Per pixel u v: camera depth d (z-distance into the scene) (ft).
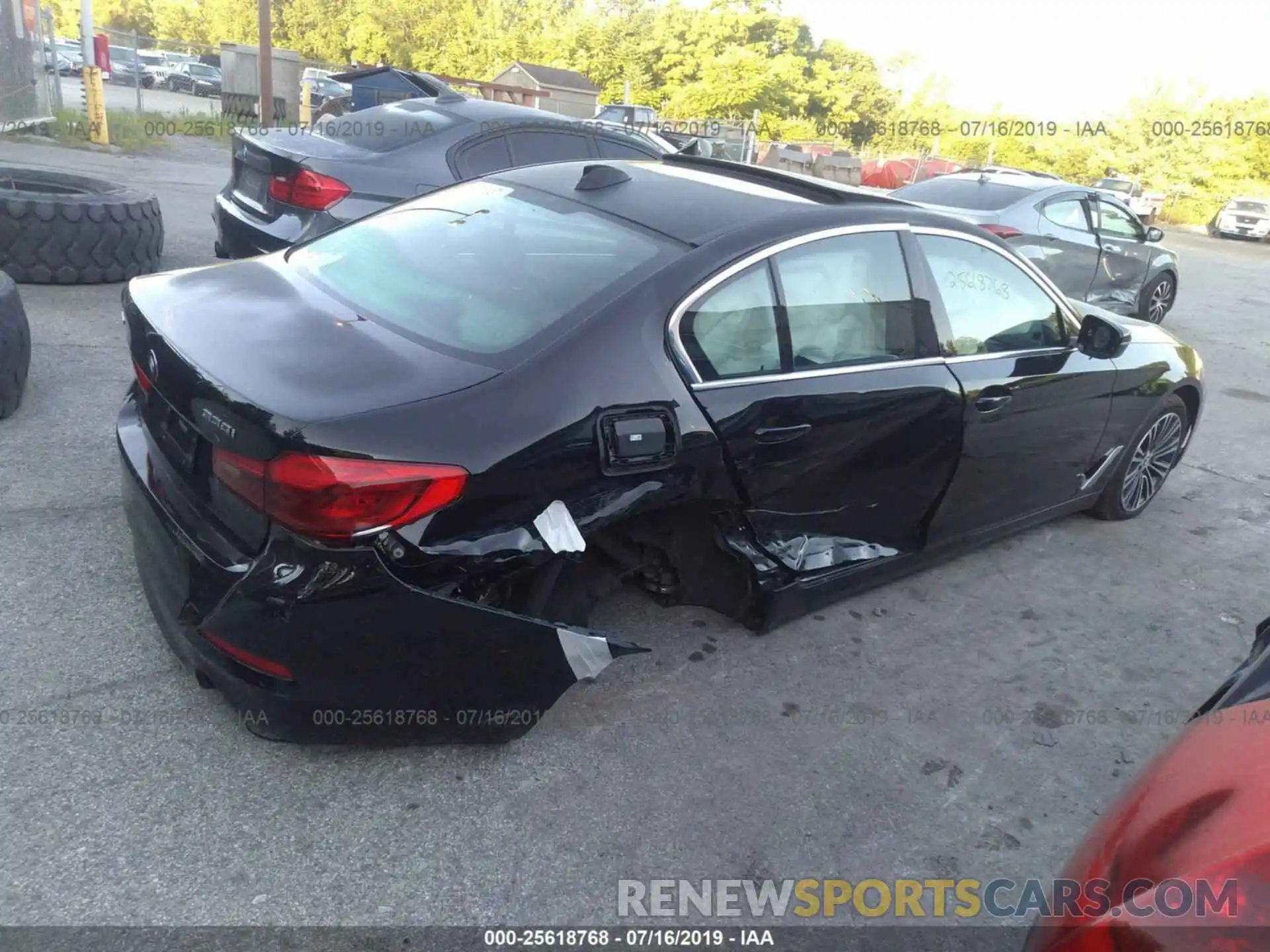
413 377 7.92
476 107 21.17
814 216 10.52
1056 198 30.27
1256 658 7.49
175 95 99.45
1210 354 31.83
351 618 7.52
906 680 11.02
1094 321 13.30
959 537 12.94
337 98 31.94
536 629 8.09
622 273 9.25
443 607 7.72
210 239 26.96
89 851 7.38
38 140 44.50
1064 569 14.28
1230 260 70.28
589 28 156.87
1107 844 5.40
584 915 7.47
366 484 7.20
